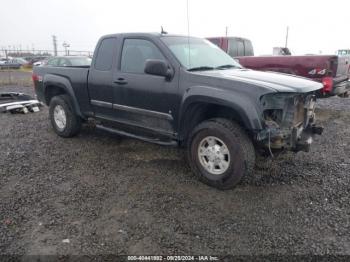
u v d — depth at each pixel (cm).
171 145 440
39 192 388
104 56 516
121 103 489
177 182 413
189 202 361
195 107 407
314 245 285
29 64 3725
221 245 286
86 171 452
